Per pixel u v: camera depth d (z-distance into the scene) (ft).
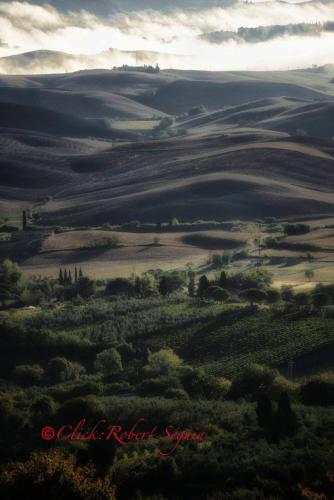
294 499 557.33
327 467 587.68
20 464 614.75
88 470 611.06
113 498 578.25
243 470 605.31
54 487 588.09
